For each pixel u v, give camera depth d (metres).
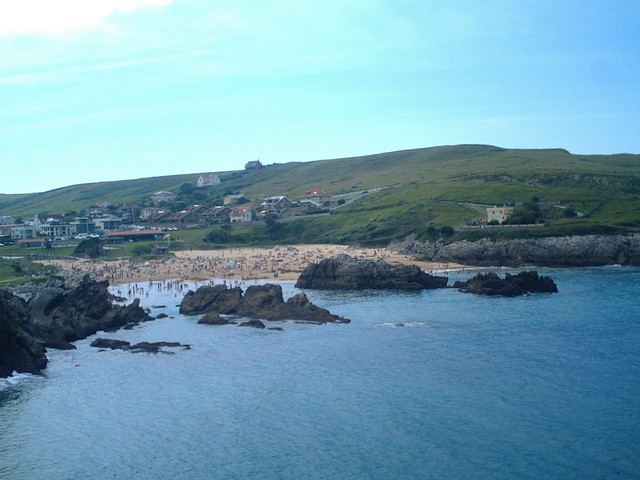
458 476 59.53
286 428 71.31
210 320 130.62
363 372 90.44
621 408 73.81
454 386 83.00
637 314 122.69
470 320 122.88
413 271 172.75
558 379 84.31
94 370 96.06
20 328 100.50
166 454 65.88
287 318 130.50
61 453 66.75
